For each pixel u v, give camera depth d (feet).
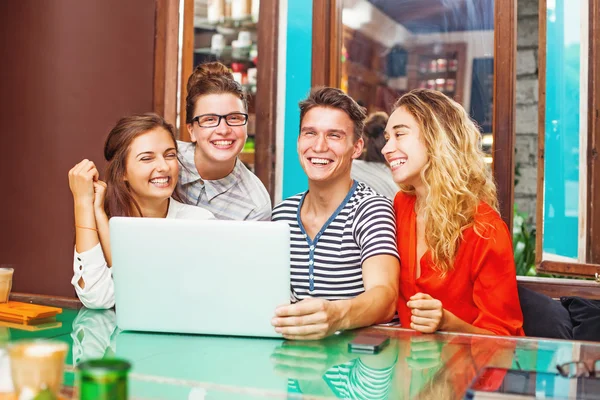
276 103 9.96
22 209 10.91
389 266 5.77
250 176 7.96
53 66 10.75
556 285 8.10
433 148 6.33
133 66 10.36
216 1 10.53
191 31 10.48
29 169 10.88
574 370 3.57
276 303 4.44
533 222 15.10
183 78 10.44
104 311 5.58
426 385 3.29
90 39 10.55
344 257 6.32
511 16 8.38
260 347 4.22
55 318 5.17
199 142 7.37
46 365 2.33
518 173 15.37
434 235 6.21
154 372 3.52
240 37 10.53
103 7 10.48
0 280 5.16
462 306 6.27
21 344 2.43
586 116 8.02
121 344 4.25
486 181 6.63
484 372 3.54
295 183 10.04
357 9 10.80
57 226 10.69
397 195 6.89
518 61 15.43
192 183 7.61
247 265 4.41
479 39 11.12
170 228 4.44
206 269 4.46
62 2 10.68
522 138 15.38
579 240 8.11
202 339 4.47
